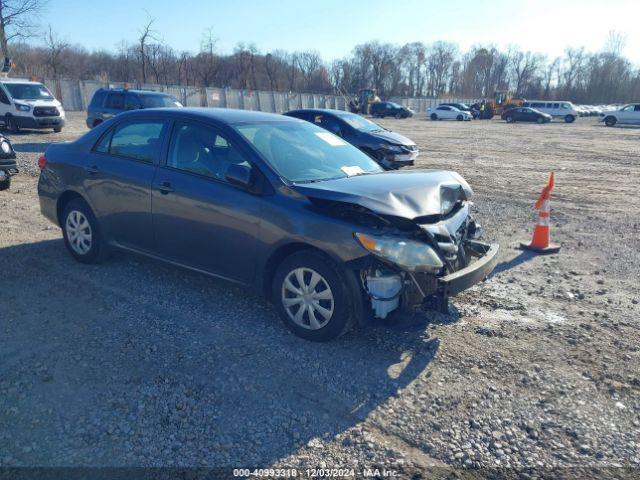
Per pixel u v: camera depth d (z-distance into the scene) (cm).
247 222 427
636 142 2619
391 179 437
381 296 380
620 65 9738
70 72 6631
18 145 1630
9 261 579
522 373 383
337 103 6169
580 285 572
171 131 494
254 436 307
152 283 528
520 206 1002
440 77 11869
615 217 925
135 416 320
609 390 365
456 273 393
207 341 414
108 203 529
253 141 452
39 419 315
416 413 333
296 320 420
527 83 11200
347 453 296
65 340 409
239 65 7931
